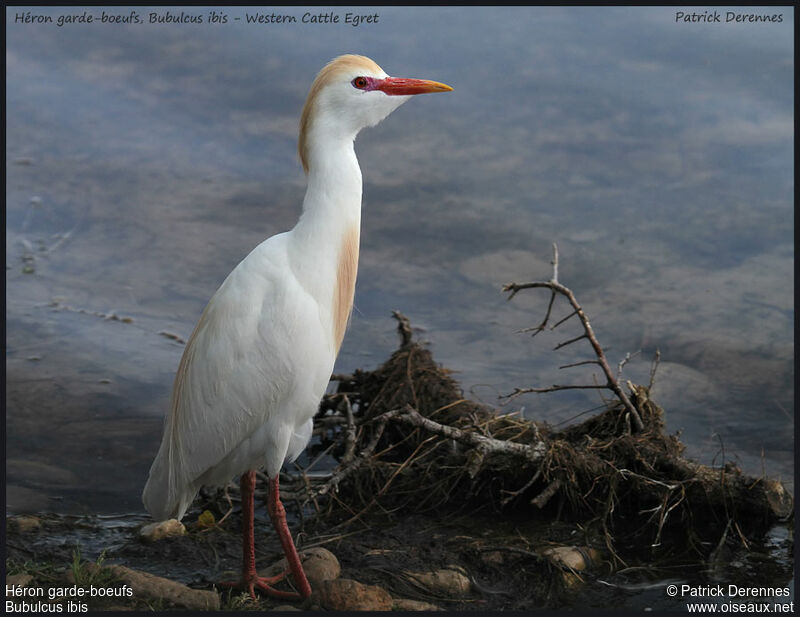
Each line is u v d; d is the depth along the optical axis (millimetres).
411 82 7695
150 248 13852
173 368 11742
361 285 13086
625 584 8047
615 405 9992
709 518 9055
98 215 14445
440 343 12047
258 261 7578
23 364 11492
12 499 9117
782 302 12422
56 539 8523
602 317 12406
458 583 7844
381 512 9242
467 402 10250
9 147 15625
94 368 11578
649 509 8938
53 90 16781
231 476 8047
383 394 10367
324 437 10375
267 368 7469
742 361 11438
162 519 8164
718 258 13336
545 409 10844
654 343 11867
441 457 9664
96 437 10336
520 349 11984
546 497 8930
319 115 7633
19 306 12625
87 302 12844
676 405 10766
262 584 7723
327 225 7637
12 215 14344
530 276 13219
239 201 14820
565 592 7875
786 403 10695
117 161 15492
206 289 13172
